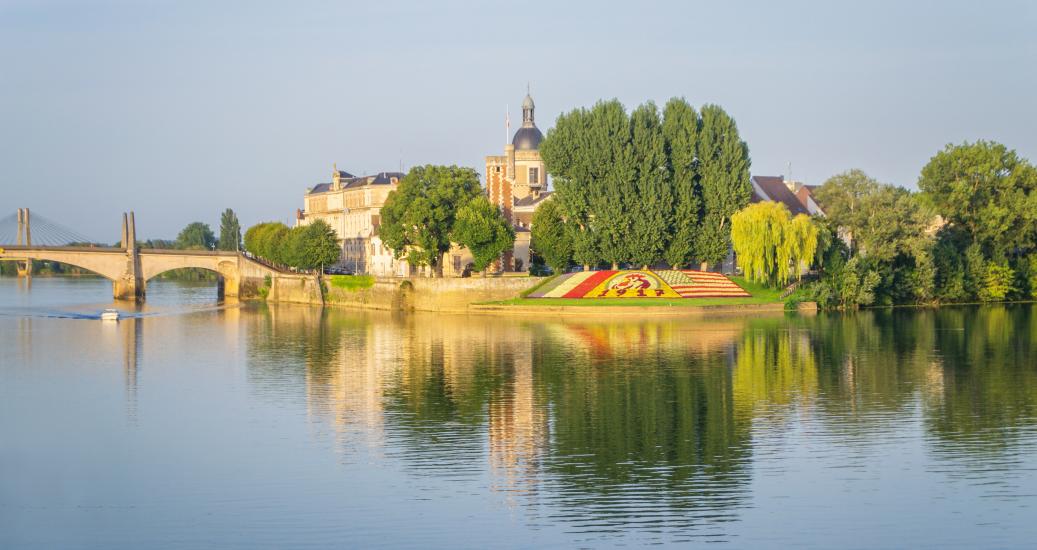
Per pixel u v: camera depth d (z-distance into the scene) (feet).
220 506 195.31
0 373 353.51
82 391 314.76
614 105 590.55
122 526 185.68
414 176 621.72
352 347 415.44
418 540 176.04
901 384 303.68
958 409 266.57
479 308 571.28
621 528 180.24
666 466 216.33
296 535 179.42
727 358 359.25
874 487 199.62
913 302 576.20
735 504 191.11
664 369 336.49
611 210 572.92
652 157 576.20
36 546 176.65
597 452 228.22
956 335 423.23
